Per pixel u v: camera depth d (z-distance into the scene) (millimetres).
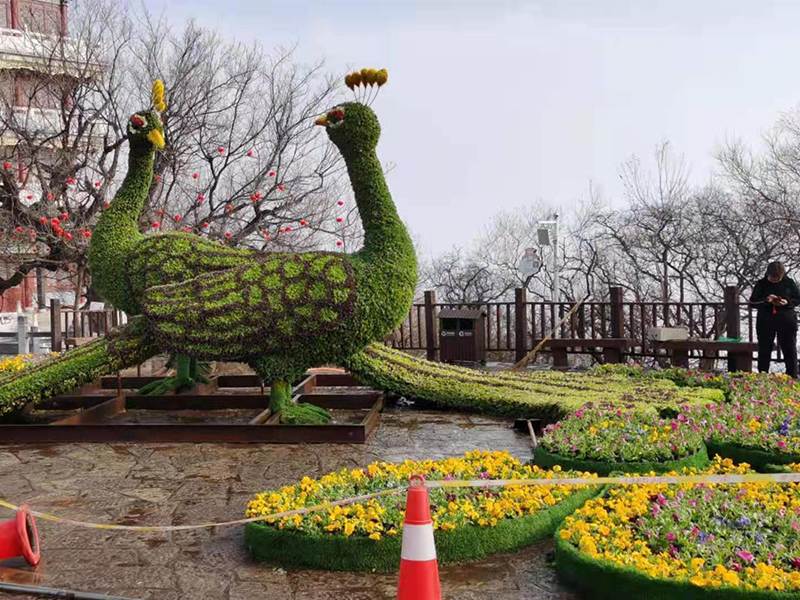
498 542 4465
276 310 7625
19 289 25172
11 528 4430
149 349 8109
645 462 5621
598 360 13586
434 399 8984
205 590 4098
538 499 4801
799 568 3760
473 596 3961
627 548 3994
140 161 9125
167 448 7449
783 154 24469
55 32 20062
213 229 18594
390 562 4293
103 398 9906
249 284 7762
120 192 9102
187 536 4949
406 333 15562
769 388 9062
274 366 7926
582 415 7129
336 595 4008
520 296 13711
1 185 16594
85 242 15953
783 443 5992
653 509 4430
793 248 24562
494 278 35031
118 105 18406
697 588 3553
